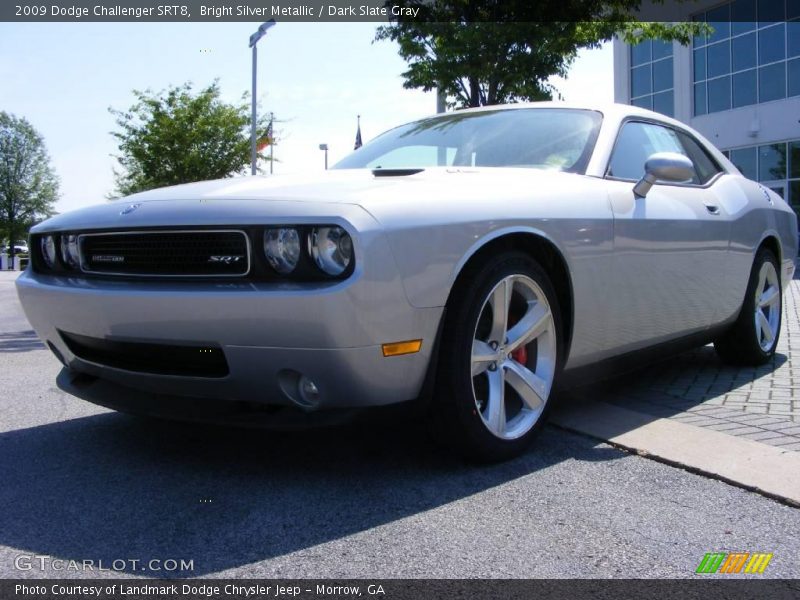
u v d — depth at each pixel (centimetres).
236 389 254
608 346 331
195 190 277
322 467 282
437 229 251
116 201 291
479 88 1030
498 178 294
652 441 305
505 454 284
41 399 411
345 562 205
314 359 236
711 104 2434
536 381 297
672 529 225
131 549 214
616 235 321
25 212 8112
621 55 2706
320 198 245
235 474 276
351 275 231
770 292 478
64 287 280
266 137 2336
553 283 311
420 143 388
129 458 297
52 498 254
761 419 339
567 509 240
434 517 235
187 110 2256
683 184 396
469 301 263
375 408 250
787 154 2236
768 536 220
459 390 263
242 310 237
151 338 257
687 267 369
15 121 8038
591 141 350
